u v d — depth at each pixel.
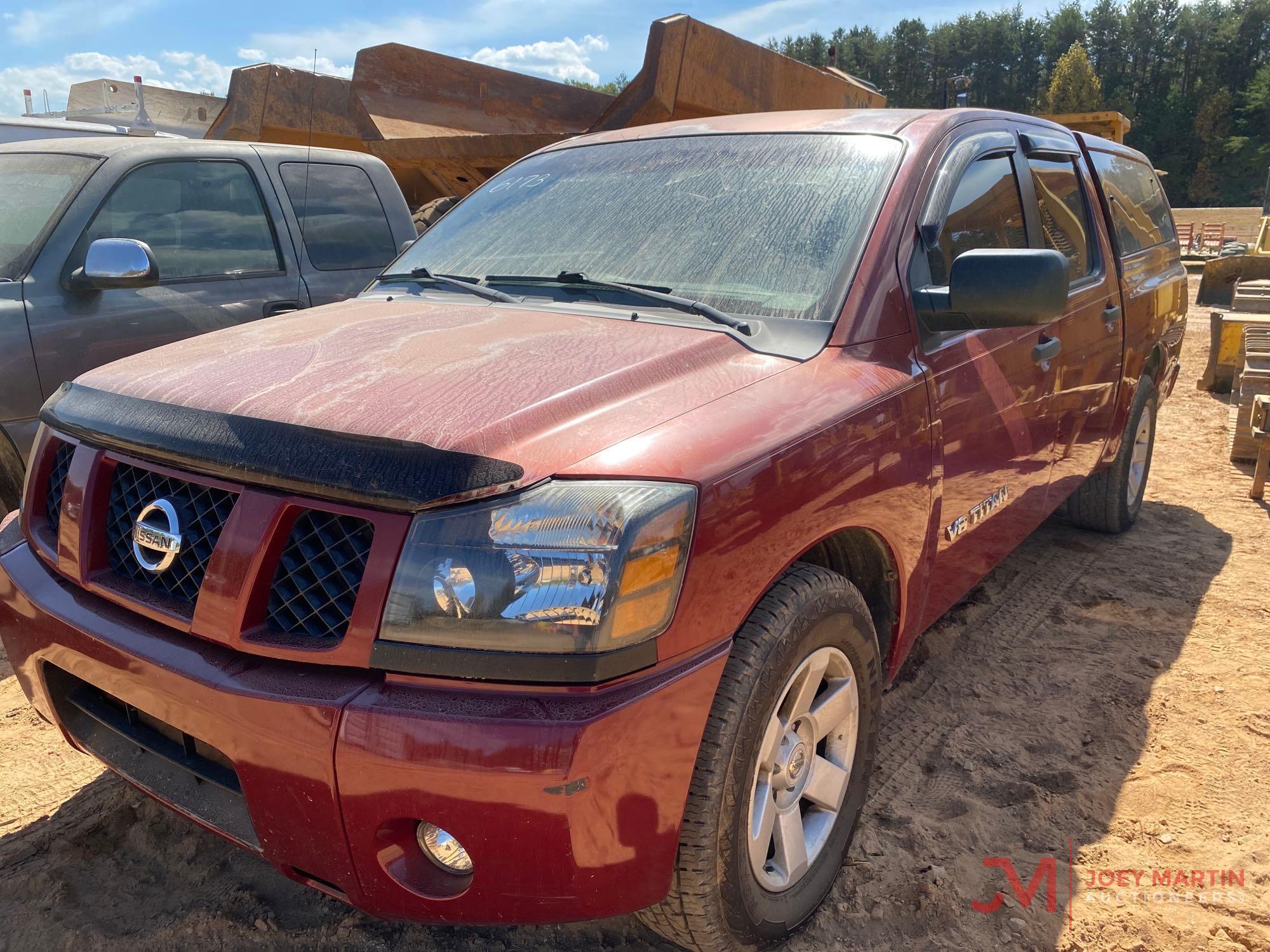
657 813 1.71
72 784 2.78
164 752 1.95
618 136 3.35
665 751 1.69
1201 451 6.91
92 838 2.53
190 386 2.04
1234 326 8.70
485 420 1.77
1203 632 3.93
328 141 7.68
